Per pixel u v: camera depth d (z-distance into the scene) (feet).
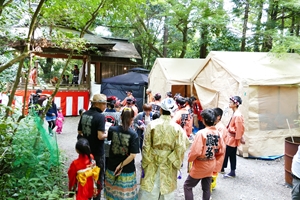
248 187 15.76
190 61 36.29
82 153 10.18
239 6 42.39
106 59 51.06
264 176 17.66
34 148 11.04
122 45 58.75
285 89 22.91
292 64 25.70
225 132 13.98
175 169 11.00
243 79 21.71
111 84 38.96
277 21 42.39
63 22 15.72
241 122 16.62
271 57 25.59
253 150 21.63
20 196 9.98
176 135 10.57
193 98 25.70
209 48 53.98
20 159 10.47
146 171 10.91
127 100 19.47
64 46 14.53
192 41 58.08
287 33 31.78
